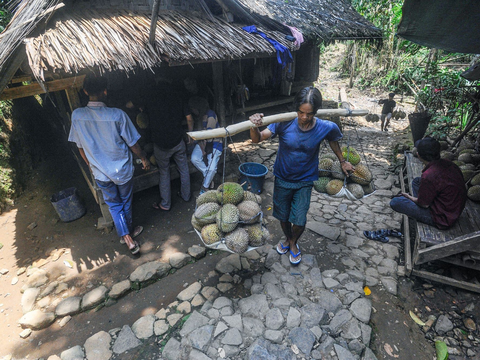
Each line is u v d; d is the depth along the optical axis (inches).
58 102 209.5
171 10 161.3
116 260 132.7
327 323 98.6
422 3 117.0
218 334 95.6
